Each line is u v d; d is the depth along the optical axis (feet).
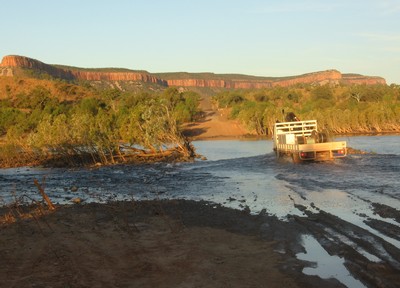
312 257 37.04
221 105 586.45
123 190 89.10
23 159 180.86
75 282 31.81
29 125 310.04
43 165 167.94
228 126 414.82
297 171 100.68
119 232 47.75
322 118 338.95
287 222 50.06
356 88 537.24
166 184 95.45
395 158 117.29
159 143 175.11
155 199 71.20
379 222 45.39
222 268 35.04
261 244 41.81
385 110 325.62
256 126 378.12
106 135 169.07
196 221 53.16
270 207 60.23
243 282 31.81
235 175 104.37
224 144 263.29
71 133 168.76
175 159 161.99
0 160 182.50
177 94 488.44
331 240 41.04
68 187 98.17
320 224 47.55
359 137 254.27
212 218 54.39
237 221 52.03
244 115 389.80
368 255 35.68
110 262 36.88
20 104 441.27
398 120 315.17
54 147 171.73
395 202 56.59
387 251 35.83
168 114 178.70
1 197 84.64
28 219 55.93
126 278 32.91
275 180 89.20
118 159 170.81
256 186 82.74
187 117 428.15
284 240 42.68
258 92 653.71
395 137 244.01
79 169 147.95
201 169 125.39
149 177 111.55
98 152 168.04
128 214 58.13
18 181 115.75
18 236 46.42
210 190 82.23
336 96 580.71
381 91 499.51
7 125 319.47
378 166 99.14
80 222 53.31
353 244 38.96
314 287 30.30
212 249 40.60
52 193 88.69
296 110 411.34
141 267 35.35
